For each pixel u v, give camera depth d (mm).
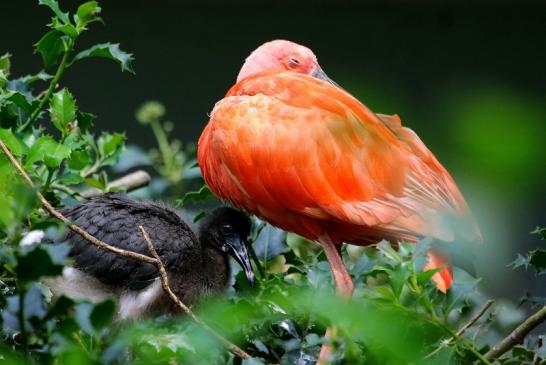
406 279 5859
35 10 20094
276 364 7230
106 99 19906
